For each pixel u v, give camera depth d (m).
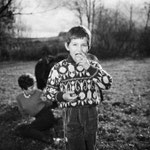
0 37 20.31
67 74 2.14
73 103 2.12
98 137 4.09
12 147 3.77
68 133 2.18
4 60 24.11
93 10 26.73
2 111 5.72
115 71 13.51
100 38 24.52
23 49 24.84
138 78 10.61
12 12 7.29
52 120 4.23
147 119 5.00
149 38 24.25
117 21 26.11
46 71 5.99
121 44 24.11
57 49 23.56
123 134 4.21
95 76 2.09
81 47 2.06
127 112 5.50
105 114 5.29
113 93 7.59
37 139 4.03
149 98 6.87
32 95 4.20
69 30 2.11
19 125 4.41
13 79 11.57
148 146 3.71
